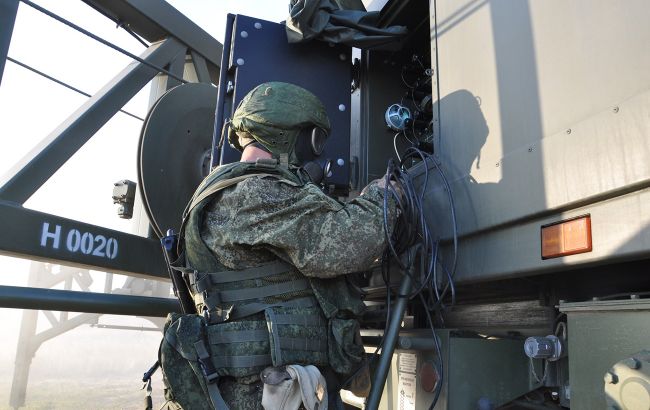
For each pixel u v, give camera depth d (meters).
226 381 1.27
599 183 1.08
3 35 2.31
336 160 2.08
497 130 1.41
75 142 2.58
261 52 2.07
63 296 2.01
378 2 2.22
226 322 1.28
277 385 1.19
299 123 1.52
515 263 1.31
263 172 1.39
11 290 1.91
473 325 2.03
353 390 1.51
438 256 1.62
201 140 3.00
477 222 1.44
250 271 1.31
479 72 1.51
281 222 1.28
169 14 3.24
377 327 2.15
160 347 1.28
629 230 1.03
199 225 1.38
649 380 0.91
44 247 2.27
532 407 1.53
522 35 1.36
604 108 1.10
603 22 1.12
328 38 2.08
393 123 2.18
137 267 2.73
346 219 1.33
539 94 1.28
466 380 1.51
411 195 1.58
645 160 0.99
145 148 2.70
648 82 1.01
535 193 1.24
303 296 1.33
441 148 1.66
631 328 1.02
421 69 2.38
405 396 1.67
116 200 3.08
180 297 1.54
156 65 3.15
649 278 1.38
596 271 1.42
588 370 1.09
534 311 1.71
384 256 1.63
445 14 1.71
